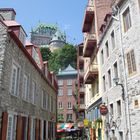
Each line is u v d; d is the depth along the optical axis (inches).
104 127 792.3
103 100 824.9
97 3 1018.1
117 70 661.3
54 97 1288.1
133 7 562.3
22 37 637.9
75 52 3019.2
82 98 1668.3
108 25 742.5
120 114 634.8
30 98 695.7
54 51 3307.1
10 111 503.2
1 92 449.4
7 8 709.9
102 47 855.7
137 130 510.9
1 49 469.1
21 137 609.6
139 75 519.2
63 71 2464.3
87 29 1210.0
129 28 580.1
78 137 1595.7
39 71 818.8
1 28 484.7
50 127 1118.4
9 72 502.9
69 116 2268.7
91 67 957.8
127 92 567.5
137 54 531.2
